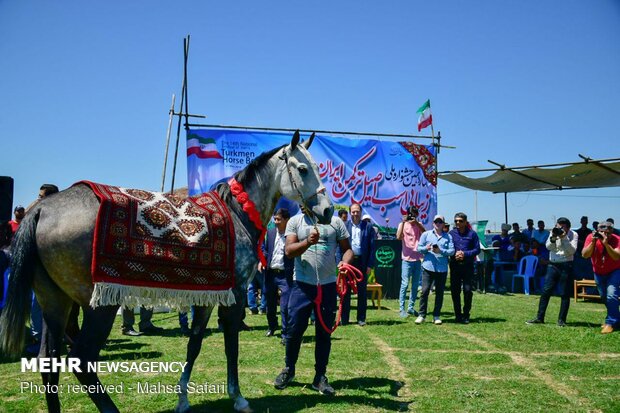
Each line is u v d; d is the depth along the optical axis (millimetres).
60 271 3631
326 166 14086
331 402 4703
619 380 5449
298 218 5102
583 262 14594
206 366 6109
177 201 4188
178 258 3875
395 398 4848
